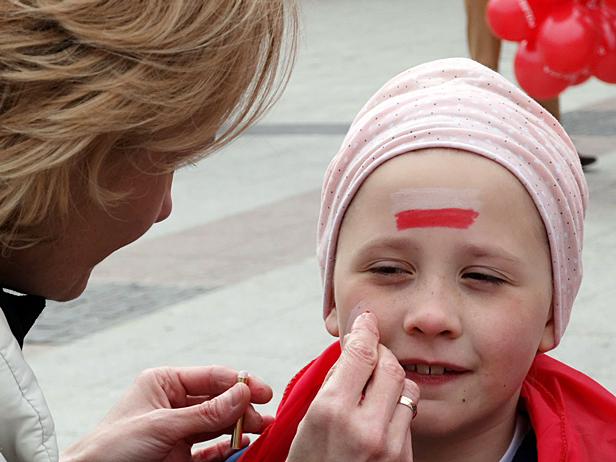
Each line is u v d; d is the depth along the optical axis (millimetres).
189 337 3521
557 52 3807
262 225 4949
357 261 1345
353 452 1157
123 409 1630
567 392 1486
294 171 6129
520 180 1292
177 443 1619
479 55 5078
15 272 1200
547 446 1310
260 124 7699
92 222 1176
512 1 3963
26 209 1059
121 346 3494
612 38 3932
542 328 1334
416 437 1327
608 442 1391
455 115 1339
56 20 1008
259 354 3289
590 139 6199
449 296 1268
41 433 1025
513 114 1362
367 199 1347
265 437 1505
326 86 9195
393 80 1495
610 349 3047
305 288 3961
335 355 1551
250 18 1115
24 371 1023
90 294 4094
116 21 1032
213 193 5742
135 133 1097
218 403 1523
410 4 16047
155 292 4055
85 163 1088
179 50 1057
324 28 13711
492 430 1358
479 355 1269
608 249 4066
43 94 1028
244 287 4023
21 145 1015
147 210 1229
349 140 1437
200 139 1157
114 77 1041
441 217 1273
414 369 1297
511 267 1272
